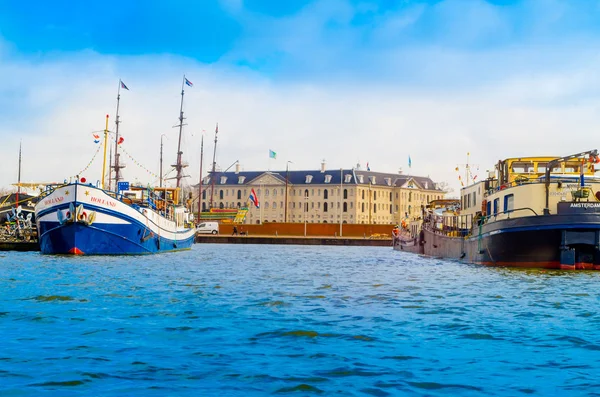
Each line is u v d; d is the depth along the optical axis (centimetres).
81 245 5928
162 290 3139
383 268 5150
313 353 1709
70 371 1491
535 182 4697
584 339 1930
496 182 6034
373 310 2494
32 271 4219
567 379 1480
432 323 2194
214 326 2084
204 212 17588
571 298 2936
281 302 2681
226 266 5266
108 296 2850
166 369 1525
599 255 4422
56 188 5916
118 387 1376
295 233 16038
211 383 1416
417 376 1493
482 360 1655
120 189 7419
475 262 5388
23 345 1764
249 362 1605
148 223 6700
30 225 8481
